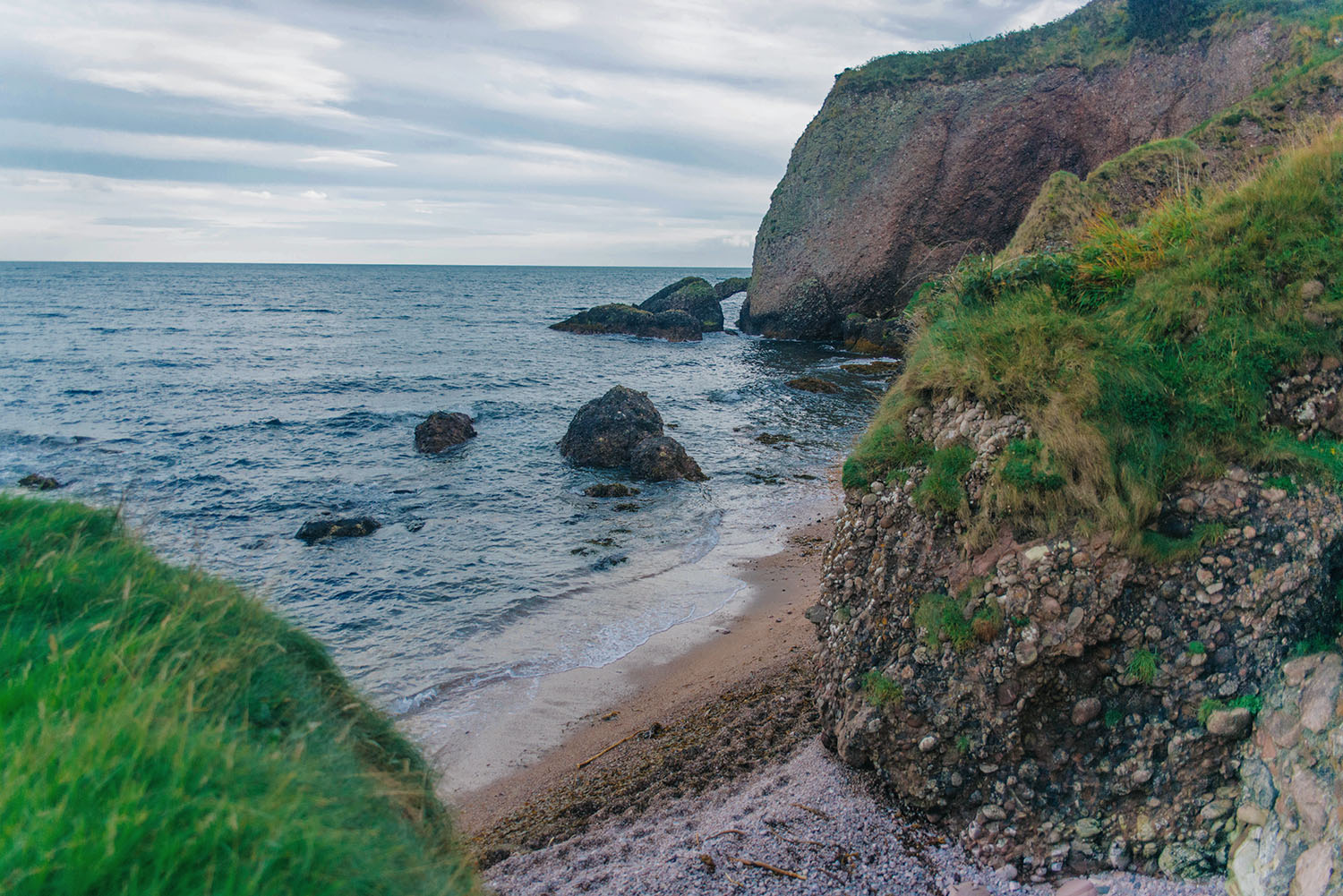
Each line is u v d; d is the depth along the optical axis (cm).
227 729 306
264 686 372
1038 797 545
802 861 574
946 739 581
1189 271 629
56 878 200
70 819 215
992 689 561
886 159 4388
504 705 1012
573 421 2302
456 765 888
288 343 5319
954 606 594
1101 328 643
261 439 2527
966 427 659
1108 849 516
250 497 1920
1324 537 499
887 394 797
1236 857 464
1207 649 512
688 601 1323
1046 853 531
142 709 275
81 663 308
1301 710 458
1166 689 518
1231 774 489
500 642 1190
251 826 237
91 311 7500
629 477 2103
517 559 1528
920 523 650
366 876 257
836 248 4612
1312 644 484
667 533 1678
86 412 2927
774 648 1080
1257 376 566
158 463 2236
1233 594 513
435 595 1358
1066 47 4009
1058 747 545
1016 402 633
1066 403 590
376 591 1373
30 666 295
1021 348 652
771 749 758
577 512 1819
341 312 8269
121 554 431
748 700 910
